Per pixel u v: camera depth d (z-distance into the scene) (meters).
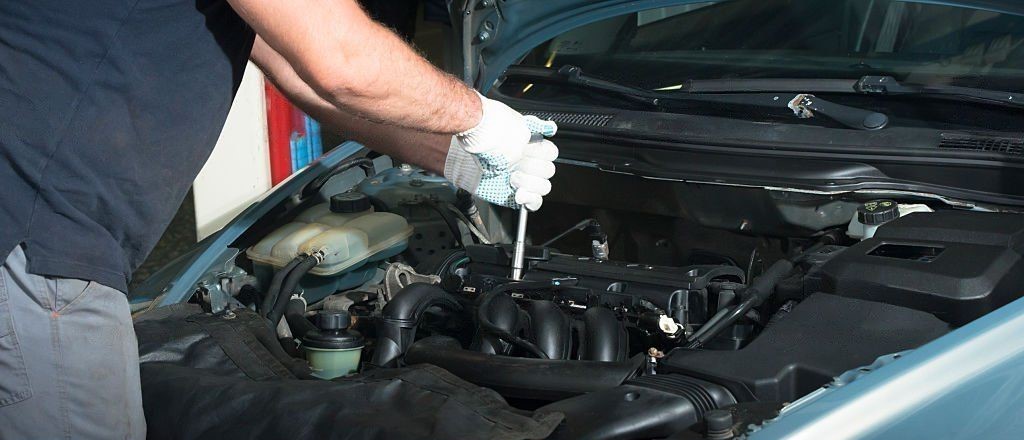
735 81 2.34
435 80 1.67
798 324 1.71
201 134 1.61
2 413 1.58
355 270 2.45
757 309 1.98
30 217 1.52
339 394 1.61
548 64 2.76
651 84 2.54
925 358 1.43
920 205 2.07
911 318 1.67
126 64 1.50
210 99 1.59
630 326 2.01
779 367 1.60
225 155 4.35
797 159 2.16
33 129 1.49
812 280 1.89
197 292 2.26
